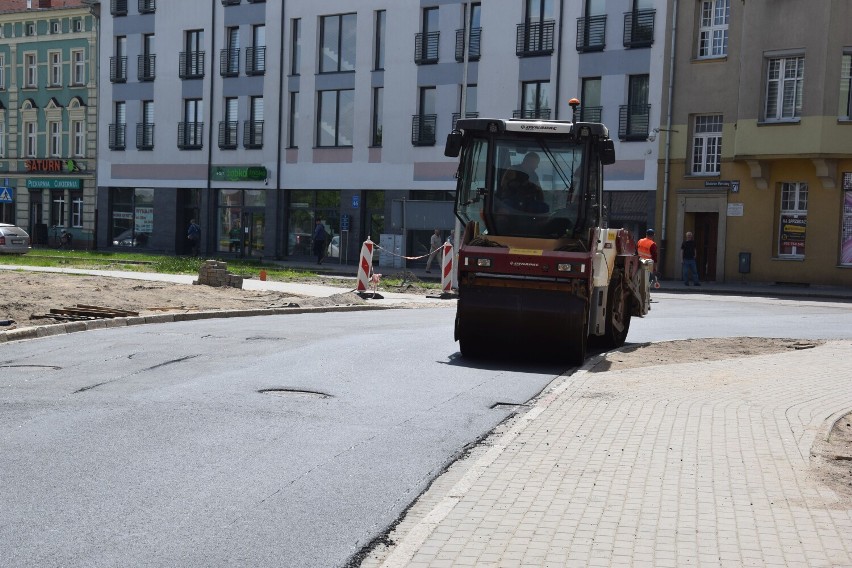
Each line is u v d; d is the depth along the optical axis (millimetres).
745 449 8828
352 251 51906
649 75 43625
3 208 67500
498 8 47406
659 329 21406
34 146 65938
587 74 45094
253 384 12281
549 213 15602
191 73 57656
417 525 6500
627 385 12719
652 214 43469
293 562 6008
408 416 10680
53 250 55844
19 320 18844
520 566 5688
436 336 18406
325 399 11484
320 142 53125
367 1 51188
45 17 64812
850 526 6473
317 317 22297
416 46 49719
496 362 15281
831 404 11258
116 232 61156
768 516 6703
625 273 17734
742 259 41000
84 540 6285
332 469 8273
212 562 5965
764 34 39375
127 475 7848
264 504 7199
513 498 7160
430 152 49438
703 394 11969
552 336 14789
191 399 11133
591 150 15648
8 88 66688
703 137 42594
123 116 60625
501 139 15797
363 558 6109
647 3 43656
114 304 22453
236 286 28891
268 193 54781
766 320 24016
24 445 8719
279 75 54188
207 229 57062
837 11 37938
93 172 62531
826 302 32469
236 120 56000
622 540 6160
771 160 39844
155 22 58812
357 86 51656
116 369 13219
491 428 10180
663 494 7273
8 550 6059
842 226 39094
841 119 38094
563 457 8508
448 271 30172
